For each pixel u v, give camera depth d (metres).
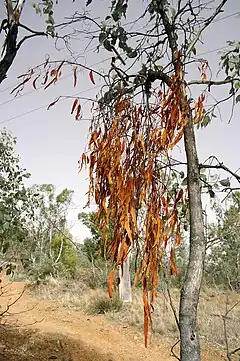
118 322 8.09
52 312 8.88
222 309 7.70
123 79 2.18
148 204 1.74
